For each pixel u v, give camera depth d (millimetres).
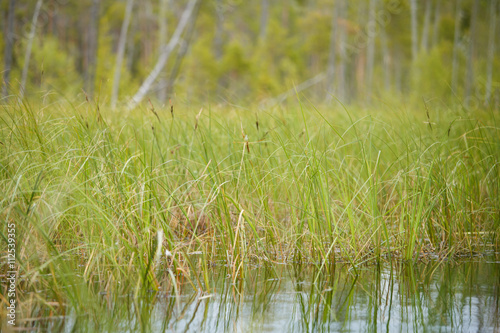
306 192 3686
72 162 3668
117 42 32406
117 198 3559
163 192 3971
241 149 4473
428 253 3801
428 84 18484
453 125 5230
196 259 3611
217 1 26219
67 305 2730
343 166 4352
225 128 4727
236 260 3352
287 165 4246
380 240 3641
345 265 3539
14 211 3273
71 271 3148
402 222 3688
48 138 3922
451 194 3910
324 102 8242
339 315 2609
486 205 4184
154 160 4297
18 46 13977
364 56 36375
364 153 4180
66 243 3521
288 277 3271
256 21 37094
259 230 3998
